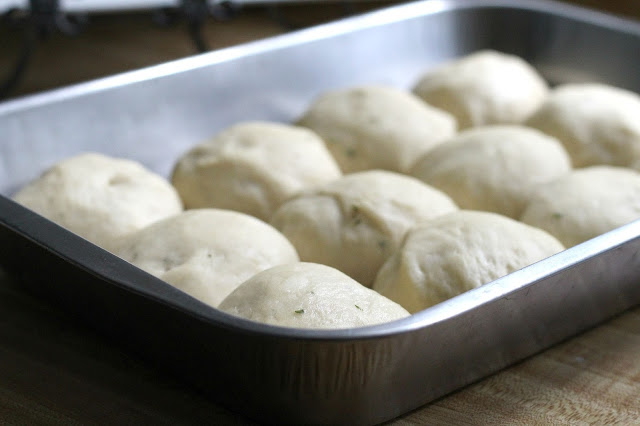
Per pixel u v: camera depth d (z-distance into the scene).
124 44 0.86
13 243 0.52
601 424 0.50
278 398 0.47
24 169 0.61
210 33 0.88
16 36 0.87
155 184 0.62
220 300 0.53
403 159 0.66
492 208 0.62
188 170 0.63
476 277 0.52
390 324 0.46
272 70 0.68
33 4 0.73
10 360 0.53
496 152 0.63
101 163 0.61
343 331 0.45
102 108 0.63
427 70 0.74
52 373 0.52
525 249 0.54
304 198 0.60
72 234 0.51
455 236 0.54
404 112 0.68
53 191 0.59
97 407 0.51
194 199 0.63
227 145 0.63
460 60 0.74
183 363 0.50
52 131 0.61
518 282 0.48
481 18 0.75
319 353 0.46
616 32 0.72
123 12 0.90
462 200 0.62
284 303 0.50
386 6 0.93
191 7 0.75
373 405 0.48
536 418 0.50
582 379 0.52
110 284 0.48
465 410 0.50
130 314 0.49
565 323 0.52
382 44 0.72
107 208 0.59
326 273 0.51
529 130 0.66
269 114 0.68
